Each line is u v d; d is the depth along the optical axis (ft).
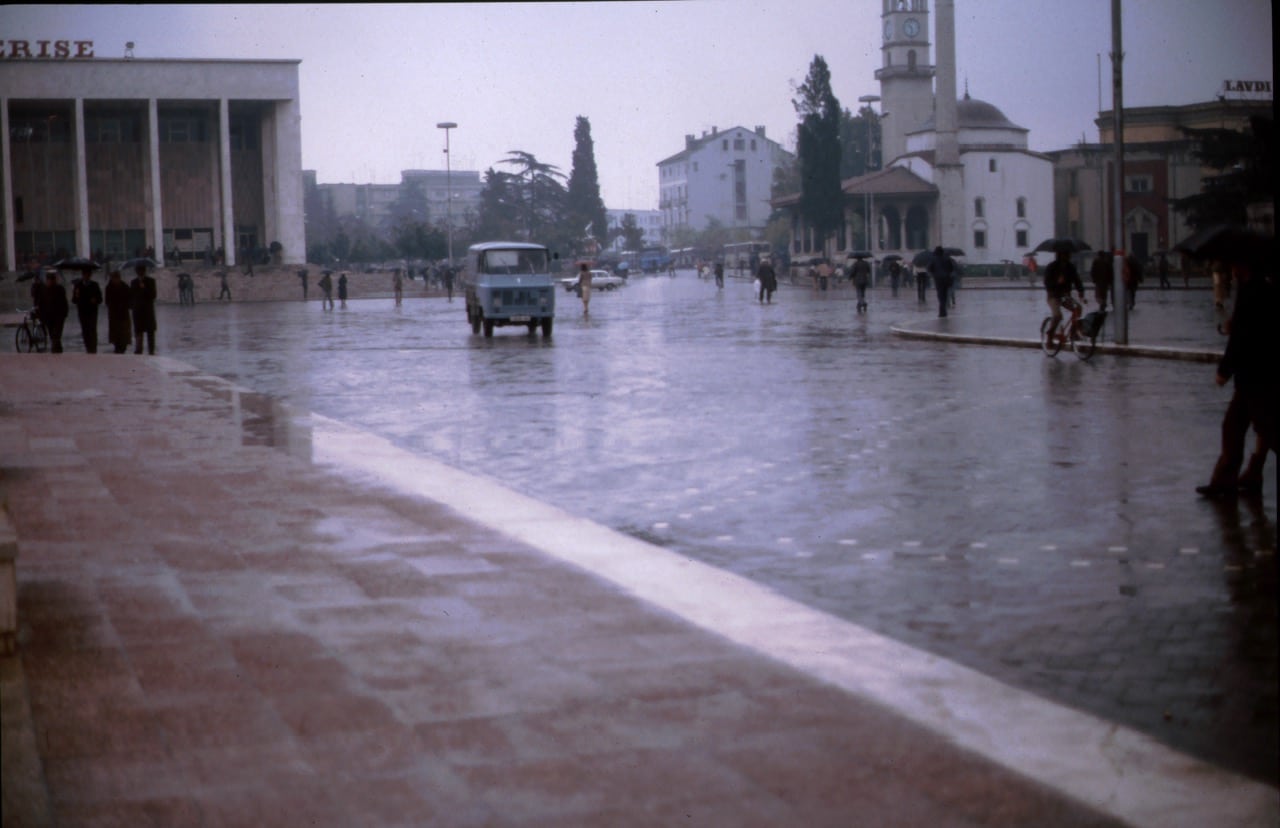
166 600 23.61
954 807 14.58
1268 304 33.40
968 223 320.29
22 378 74.59
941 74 317.42
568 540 29.53
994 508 34.12
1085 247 168.35
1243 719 17.83
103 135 293.43
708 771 15.53
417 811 14.32
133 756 15.88
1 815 13.96
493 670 19.47
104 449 44.52
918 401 59.47
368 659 19.97
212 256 291.99
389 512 32.76
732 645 21.03
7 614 19.71
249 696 18.15
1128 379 68.13
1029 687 19.27
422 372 81.05
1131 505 34.17
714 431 50.39
